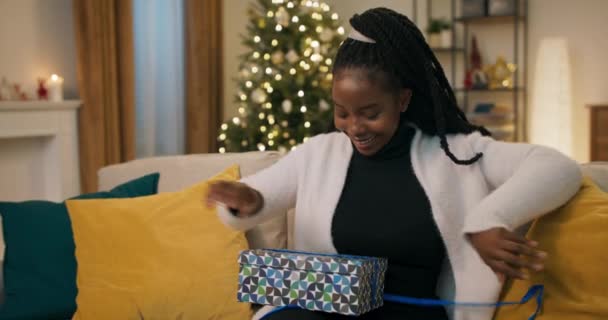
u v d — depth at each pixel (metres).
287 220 1.81
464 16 5.50
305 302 1.21
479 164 1.29
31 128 3.62
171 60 4.75
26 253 1.74
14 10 3.66
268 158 1.88
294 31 4.23
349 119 1.27
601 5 5.18
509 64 5.52
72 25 4.01
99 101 3.95
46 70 3.86
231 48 5.55
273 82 4.15
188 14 4.79
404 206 1.28
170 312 1.57
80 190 3.96
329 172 1.41
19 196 3.72
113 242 1.66
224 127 4.43
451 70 5.86
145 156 4.55
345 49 1.28
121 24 4.10
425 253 1.26
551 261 1.13
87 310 1.61
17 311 1.69
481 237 1.08
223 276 1.58
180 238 1.64
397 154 1.33
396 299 1.25
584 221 1.11
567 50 5.11
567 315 1.08
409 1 5.93
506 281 1.26
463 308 1.24
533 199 1.11
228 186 1.35
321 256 1.24
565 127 5.07
